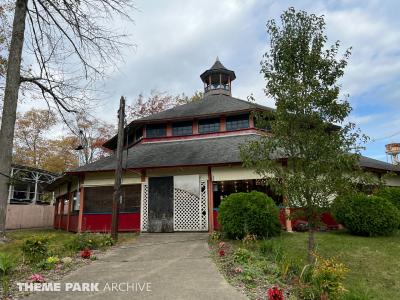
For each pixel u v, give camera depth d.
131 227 15.13
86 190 16.16
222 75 23.55
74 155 40.53
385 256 9.05
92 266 7.48
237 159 13.80
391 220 11.34
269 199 11.63
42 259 7.62
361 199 11.62
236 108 17.55
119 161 12.32
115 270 7.04
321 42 7.31
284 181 7.11
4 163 10.70
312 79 7.26
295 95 7.12
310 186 6.73
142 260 8.13
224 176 14.45
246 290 5.46
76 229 16.81
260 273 6.41
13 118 11.13
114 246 10.55
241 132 17.17
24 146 37.94
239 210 11.05
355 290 6.88
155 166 14.38
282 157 7.58
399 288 7.21
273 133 7.57
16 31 11.55
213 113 17.47
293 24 7.62
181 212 14.70
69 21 11.68
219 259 7.94
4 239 10.39
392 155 28.97
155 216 14.82
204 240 11.48
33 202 28.78
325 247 9.91
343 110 6.96
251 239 9.84
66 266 7.34
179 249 9.68
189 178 14.74
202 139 17.66
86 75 12.58
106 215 15.59
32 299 5.16
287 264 6.52
